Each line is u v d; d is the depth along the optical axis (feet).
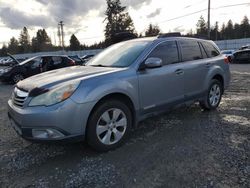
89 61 16.88
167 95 15.39
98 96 11.82
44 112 10.89
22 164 11.89
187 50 17.29
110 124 12.71
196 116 18.22
